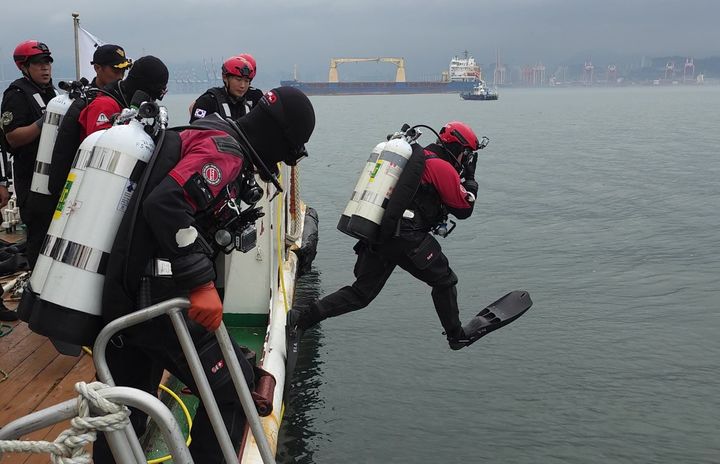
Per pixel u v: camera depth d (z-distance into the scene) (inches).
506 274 466.3
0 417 154.8
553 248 549.3
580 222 669.3
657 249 548.4
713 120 3075.8
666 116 3540.8
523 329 353.7
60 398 164.1
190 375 104.7
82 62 331.0
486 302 401.4
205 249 96.8
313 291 409.4
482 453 232.7
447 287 209.9
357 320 356.2
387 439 238.4
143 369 110.0
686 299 410.6
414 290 409.1
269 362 196.2
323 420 249.6
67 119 153.2
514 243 568.1
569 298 411.8
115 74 177.3
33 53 199.2
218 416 94.7
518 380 290.8
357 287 214.2
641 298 413.4
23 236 305.6
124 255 94.2
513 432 247.3
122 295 95.0
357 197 196.7
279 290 242.8
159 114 99.7
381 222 193.6
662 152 1504.7
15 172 200.2
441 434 243.4
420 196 201.2
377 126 2524.6
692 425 255.6
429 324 352.5
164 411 75.0
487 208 752.3
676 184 963.3
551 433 247.6
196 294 93.8
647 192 881.5
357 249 215.0
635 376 297.9
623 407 268.8
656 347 332.2
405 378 288.2
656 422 257.6
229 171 97.5
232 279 215.3
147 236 95.3
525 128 2539.4
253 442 158.7
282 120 103.4
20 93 197.8
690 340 341.7
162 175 95.8
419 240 201.9
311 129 105.9
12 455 139.9
